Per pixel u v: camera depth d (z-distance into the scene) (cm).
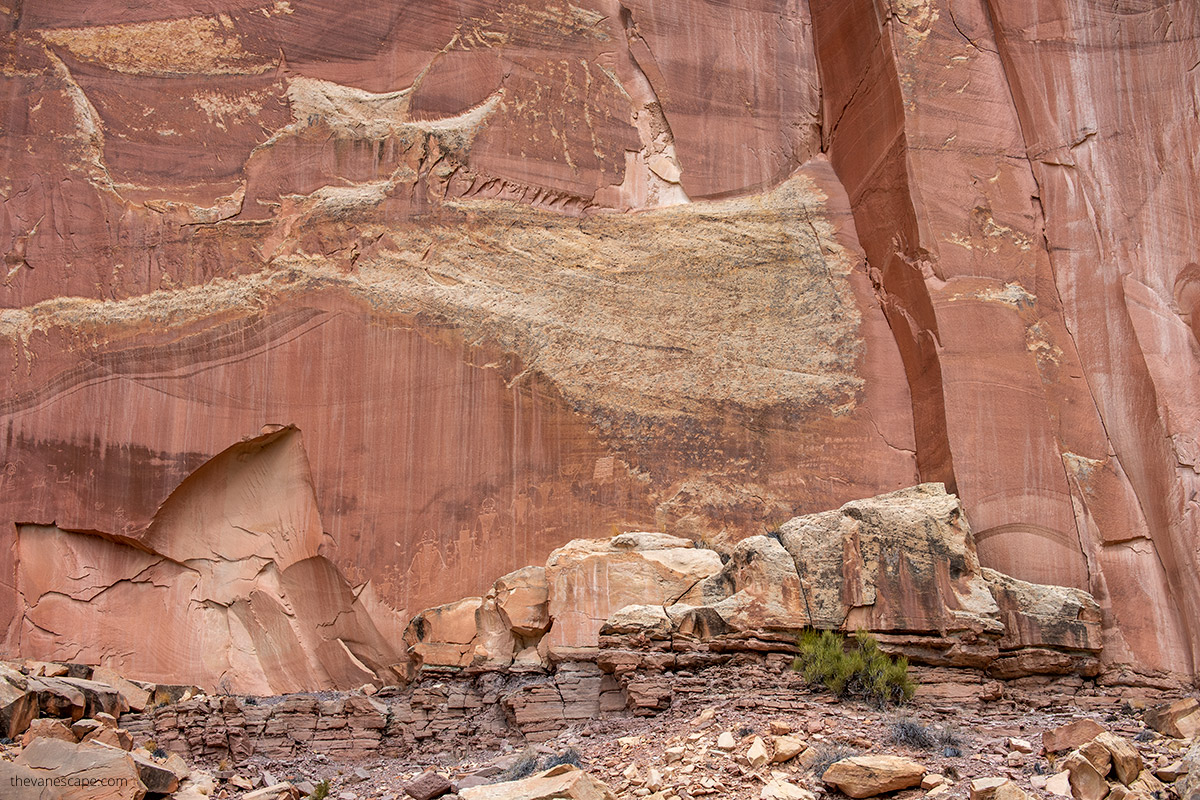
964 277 1141
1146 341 1123
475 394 1141
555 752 838
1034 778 724
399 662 1067
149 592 1113
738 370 1172
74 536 1109
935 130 1186
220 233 1184
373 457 1116
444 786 785
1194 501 1066
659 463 1134
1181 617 1029
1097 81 1210
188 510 1125
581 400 1148
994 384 1107
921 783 714
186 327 1147
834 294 1202
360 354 1142
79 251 1179
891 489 1126
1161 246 1162
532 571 1048
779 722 803
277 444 1142
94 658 1083
